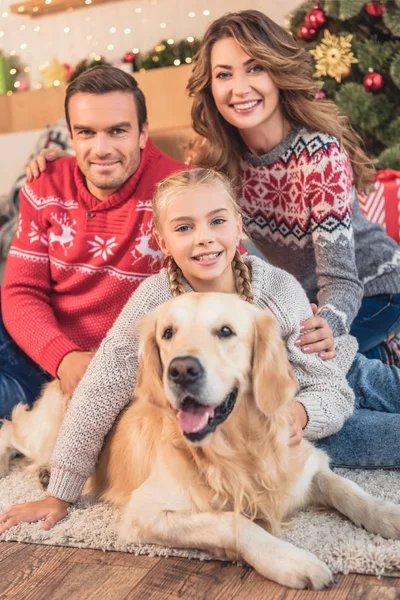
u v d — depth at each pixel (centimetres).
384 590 141
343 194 245
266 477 169
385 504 171
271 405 165
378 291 266
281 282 203
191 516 164
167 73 527
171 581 153
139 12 610
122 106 238
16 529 182
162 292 196
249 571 154
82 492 207
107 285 247
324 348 202
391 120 414
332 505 180
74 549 172
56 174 259
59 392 231
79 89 239
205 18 591
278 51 241
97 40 629
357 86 408
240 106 245
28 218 257
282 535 170
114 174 240
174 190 191
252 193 264
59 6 625
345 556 154
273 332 168
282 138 257
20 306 246
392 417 214
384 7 401
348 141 268
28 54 646
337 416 195
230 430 167
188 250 188
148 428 189
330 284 243
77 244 248
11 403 259
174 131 498
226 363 160
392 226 376
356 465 212
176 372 151
